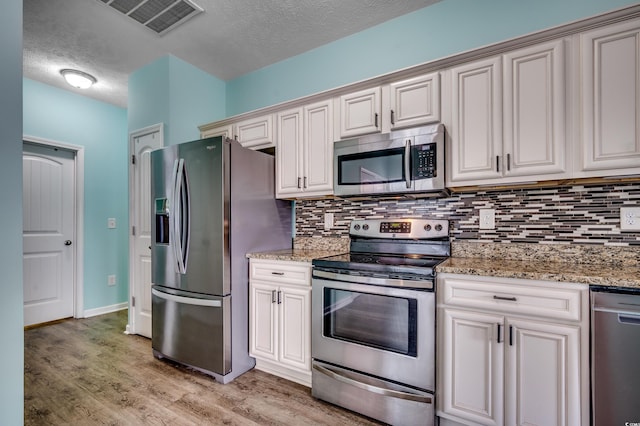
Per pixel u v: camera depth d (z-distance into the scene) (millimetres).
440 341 1585
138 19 2373
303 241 2723
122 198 4039
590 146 1458
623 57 1398
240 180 2258
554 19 1844
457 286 1550
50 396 1951
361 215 2447
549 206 1807
